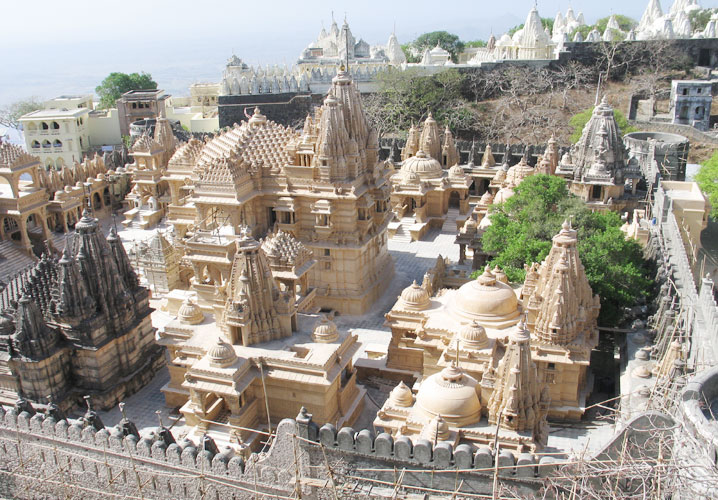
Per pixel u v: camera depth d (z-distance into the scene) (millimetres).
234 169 61781
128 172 100688
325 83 137250
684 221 69062
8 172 76500
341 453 34875
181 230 75625
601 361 52844
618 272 51750
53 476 41781
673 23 162625
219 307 48594
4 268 75062
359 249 62812
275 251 55281
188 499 38469
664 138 98000
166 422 47875
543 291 46031
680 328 44969
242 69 167250
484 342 44250
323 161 61938
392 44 172375
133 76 177375
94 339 47969
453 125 137250
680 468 24906
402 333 52094
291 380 44281
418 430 36844
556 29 197000
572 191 79688
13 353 46469
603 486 29406
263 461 36688
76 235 49312
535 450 35406
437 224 89000
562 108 140375
